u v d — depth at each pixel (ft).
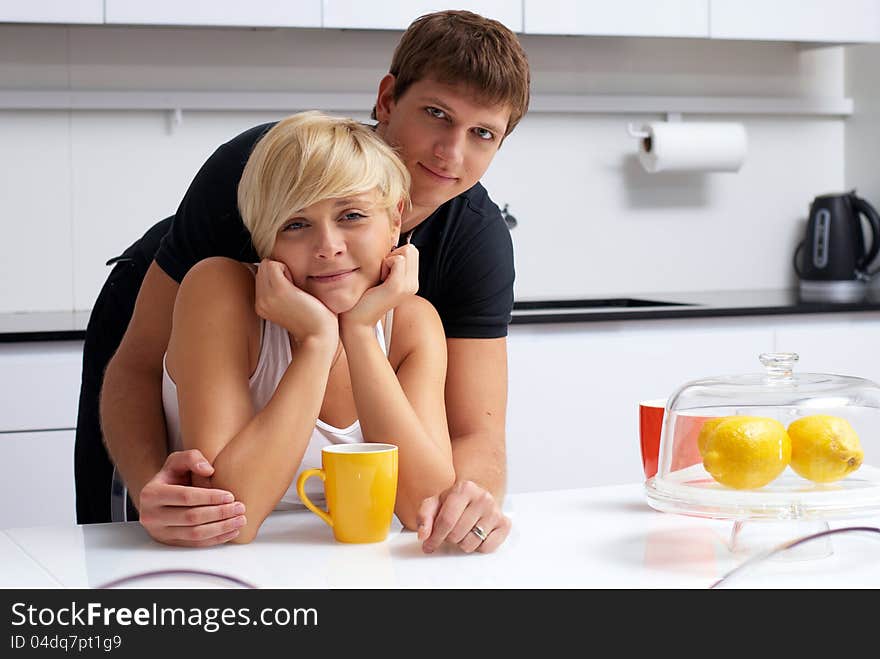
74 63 8.77
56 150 8.80
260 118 9.26
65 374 7.36
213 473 3.40
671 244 10.39
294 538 3.39
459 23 4.01
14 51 8.63
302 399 3.45
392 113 4.16
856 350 8.77
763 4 9.36
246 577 2.96
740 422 3.02
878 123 10.50
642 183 10.27
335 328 3.55
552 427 8.10
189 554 3.21
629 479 8.31
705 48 10.41
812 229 10.22
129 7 7.94
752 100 10.42
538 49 9.93
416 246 4.56
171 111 9.01
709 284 10.53
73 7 7.81
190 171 9.11
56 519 7.43
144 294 4.41
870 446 3.09
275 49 9.23
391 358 4.02
